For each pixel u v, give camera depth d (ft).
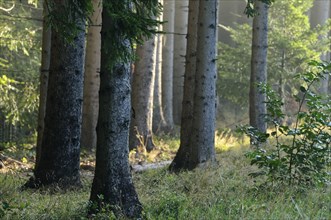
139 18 23.16
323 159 28.73
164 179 38.06
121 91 24.47
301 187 27.91
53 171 36.09
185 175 38.58
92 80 64.75
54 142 36.17
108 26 23.65
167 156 64.95
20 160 58.70
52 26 26.86
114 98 24.34
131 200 24.77
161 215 24.18
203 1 41.78
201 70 42.34
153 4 26.37
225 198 27.17
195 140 42.80
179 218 23.65
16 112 67.26
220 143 65.72
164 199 26.37
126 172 24.89
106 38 23.59
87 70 64.75
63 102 36.22
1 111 75.77
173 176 40.01
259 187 28.96
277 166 28.60
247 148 55.47
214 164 42.32
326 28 86.22
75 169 36.81
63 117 36.24
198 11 44.86
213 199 26.91
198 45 42.32
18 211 25.63
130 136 67.31
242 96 90.33
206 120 42.57
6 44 65.16
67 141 36.32
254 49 57.57
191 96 46.98
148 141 67.77
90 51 64.28
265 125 57.62
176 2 98.37
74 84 36.32
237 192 29.17
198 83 42.57
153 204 26.40
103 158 24.49
